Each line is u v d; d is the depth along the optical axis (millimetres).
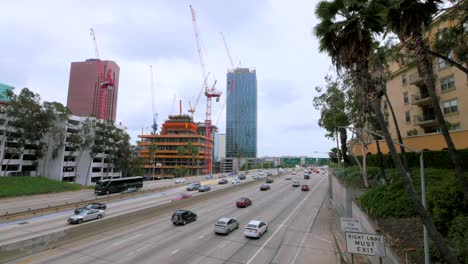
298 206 41000
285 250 20531
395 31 15453
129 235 23203
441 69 33625
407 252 14281
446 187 16453
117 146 88875
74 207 38375
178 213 27859
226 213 34875
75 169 84000
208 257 18438
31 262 16391
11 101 63312
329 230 27094
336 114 36188
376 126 32031
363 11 13594
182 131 140125
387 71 27516
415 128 38438
